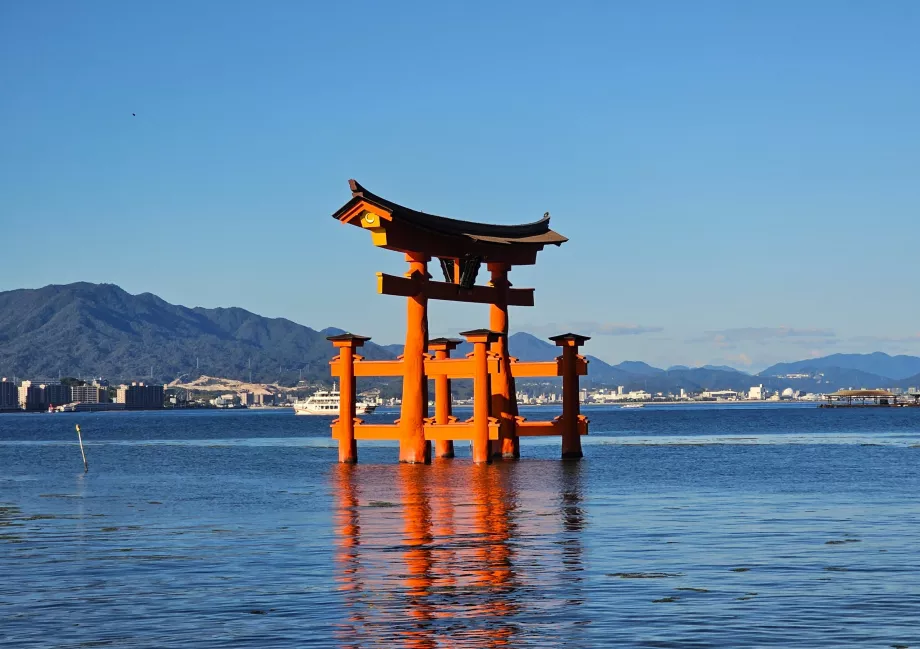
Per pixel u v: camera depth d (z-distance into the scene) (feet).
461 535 108.99
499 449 240.53
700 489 163.12
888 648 62.59
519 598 76.59
